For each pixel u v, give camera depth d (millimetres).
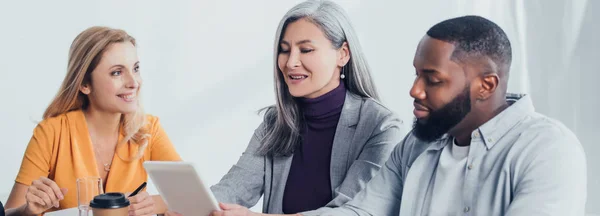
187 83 3453
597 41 2770
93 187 1634
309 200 2020
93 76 2174
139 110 2250
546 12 2861
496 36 1416
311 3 1994
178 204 1659
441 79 1434
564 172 1333
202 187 1559
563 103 2844
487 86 1424
